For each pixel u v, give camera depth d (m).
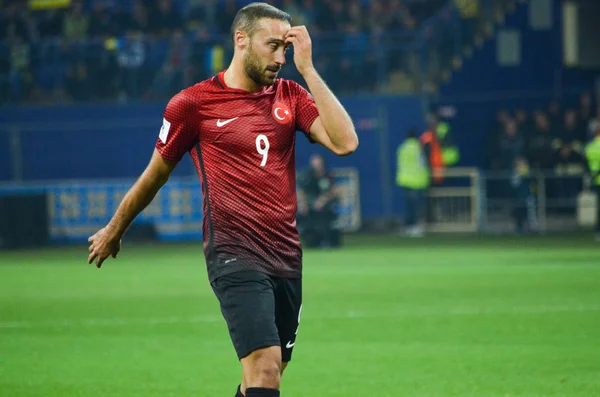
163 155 16.70
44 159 88.06
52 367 27.62
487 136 93.12
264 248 16.36
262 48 16.20
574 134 86.69
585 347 29.30
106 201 82.12
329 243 71.75
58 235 81.88
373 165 88.50
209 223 16.53
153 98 89.56
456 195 85.81
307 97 16.91
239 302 15.88
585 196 84.25
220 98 16.56
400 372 26.19
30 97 89.94
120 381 25.59
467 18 96.44
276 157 16.56
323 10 93.56
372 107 88.56
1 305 41.78
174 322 36.09
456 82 96.38
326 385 24.72
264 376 15.33
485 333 32.16
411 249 68.81
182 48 89.00
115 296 44.50
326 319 36.00
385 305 39.62
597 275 49.25
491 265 55.59
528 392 23.42
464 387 24.14
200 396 23.80
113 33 92.94
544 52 96.75
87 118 88.25
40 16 95.50
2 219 78.38
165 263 61.56
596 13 77.00
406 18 93.88
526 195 80.62
